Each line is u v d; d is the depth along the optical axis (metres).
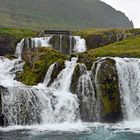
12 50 101.81
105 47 90.25
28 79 67.06
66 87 63.47
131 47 88.00
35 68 68.50
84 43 99.62
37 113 57.44
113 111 61.56
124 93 64.06
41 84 65.69
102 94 61.81
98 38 101.81
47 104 58.31
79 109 60.06
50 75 65.69
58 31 110.69
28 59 72.44
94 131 51.62
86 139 47.00
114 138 47.88
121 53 78.81
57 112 58.38
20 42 98.62
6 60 80.44
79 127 54.50
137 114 64.19
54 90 62.06
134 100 64.75
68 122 58.41
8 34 103.25
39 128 53.41
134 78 65.62
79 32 107.62
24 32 113.81
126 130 52.78
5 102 56.00
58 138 47.16
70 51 97.94
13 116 56.09
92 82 62.59
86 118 59.91
